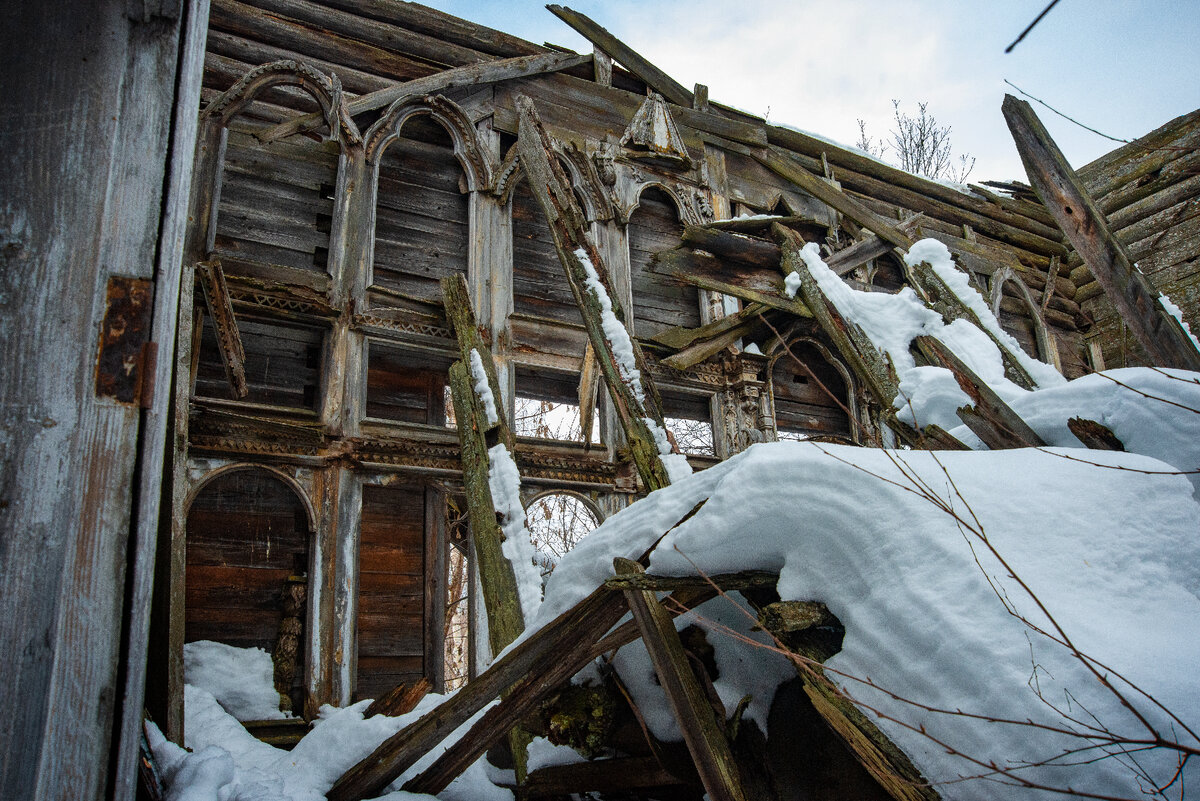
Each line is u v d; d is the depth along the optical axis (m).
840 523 2.44
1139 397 3.17
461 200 9.88
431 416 9.22
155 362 1.62
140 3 1.76
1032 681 1.90
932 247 7.57
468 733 3.48
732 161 12.27
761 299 10.14
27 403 1.51
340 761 3.97
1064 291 14.59
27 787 1.36
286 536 7.66
